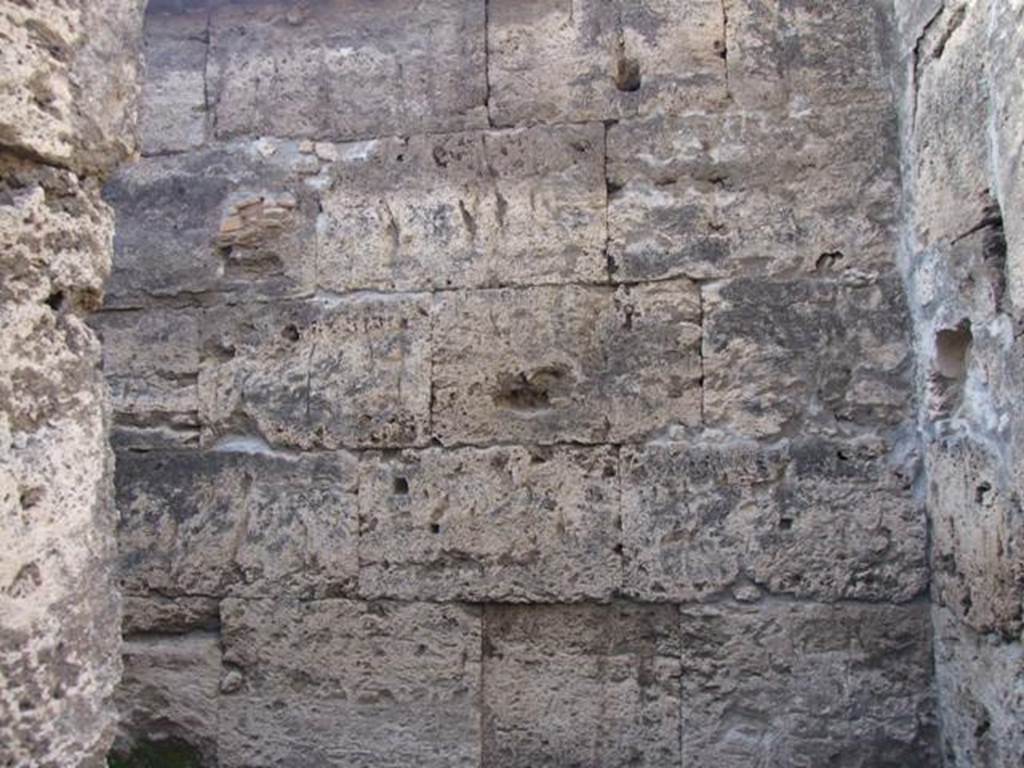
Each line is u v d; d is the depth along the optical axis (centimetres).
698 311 371
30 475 174
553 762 371
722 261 371
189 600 394
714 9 380
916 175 346
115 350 405
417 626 379
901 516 355
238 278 402
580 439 374
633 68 385
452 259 386
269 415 392
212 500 394
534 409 380
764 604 361
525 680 375
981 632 300
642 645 370
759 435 365
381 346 388
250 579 389
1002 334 279
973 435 307
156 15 414
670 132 378
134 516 398
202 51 411
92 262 193
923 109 337
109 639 195
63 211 185
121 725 395
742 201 372
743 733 360
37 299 179
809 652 358
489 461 378
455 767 374
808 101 373
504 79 389
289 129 402
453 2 396
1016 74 255
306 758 383
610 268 377
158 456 399
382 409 386
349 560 383
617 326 375
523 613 378
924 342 346
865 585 356
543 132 385
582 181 381
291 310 395
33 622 174
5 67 170
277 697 386
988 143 281
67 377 185
